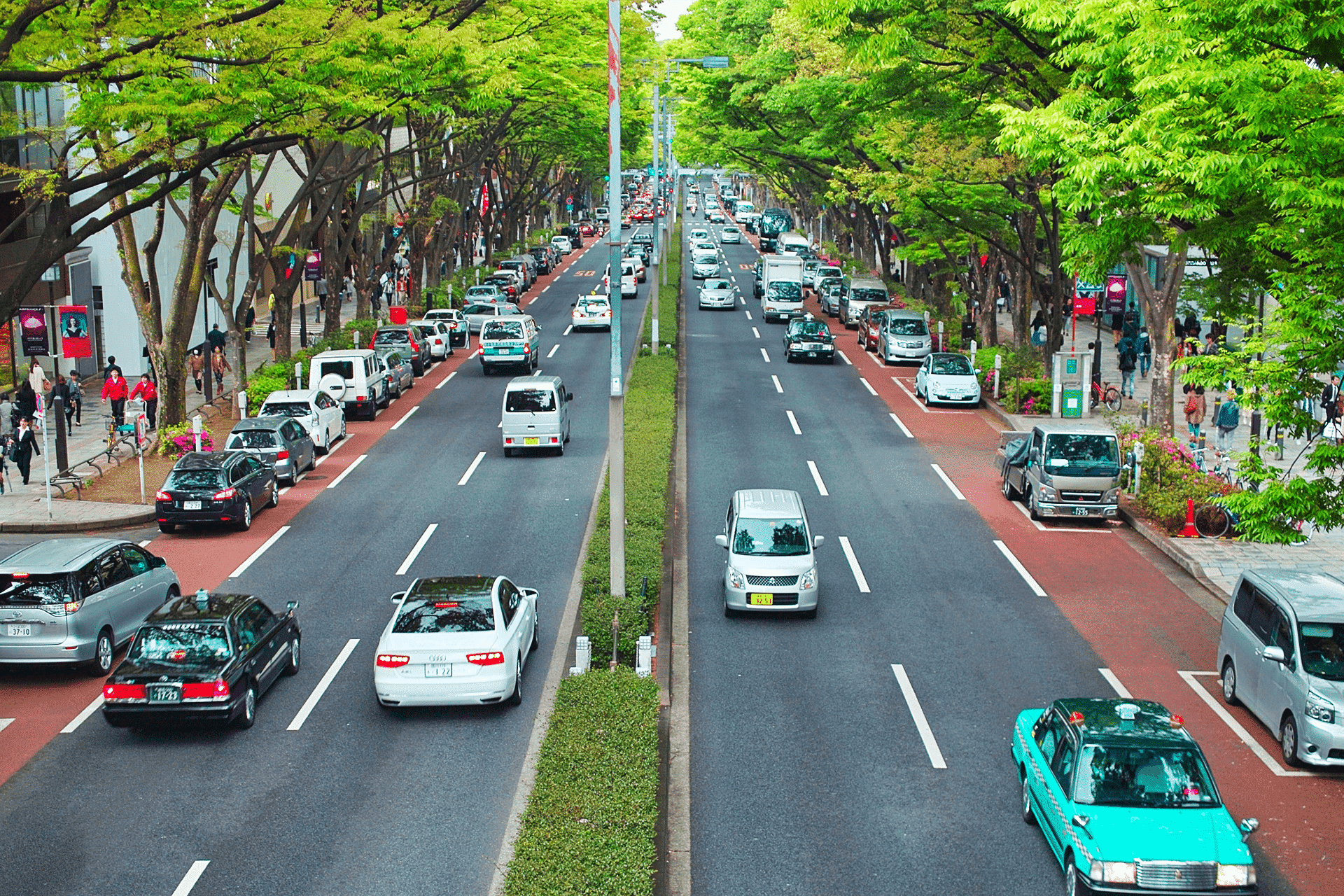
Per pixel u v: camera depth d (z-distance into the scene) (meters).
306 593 21.58
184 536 25.27
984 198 37.19
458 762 15.09
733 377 44.62
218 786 14.45
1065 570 23.28
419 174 61.38
